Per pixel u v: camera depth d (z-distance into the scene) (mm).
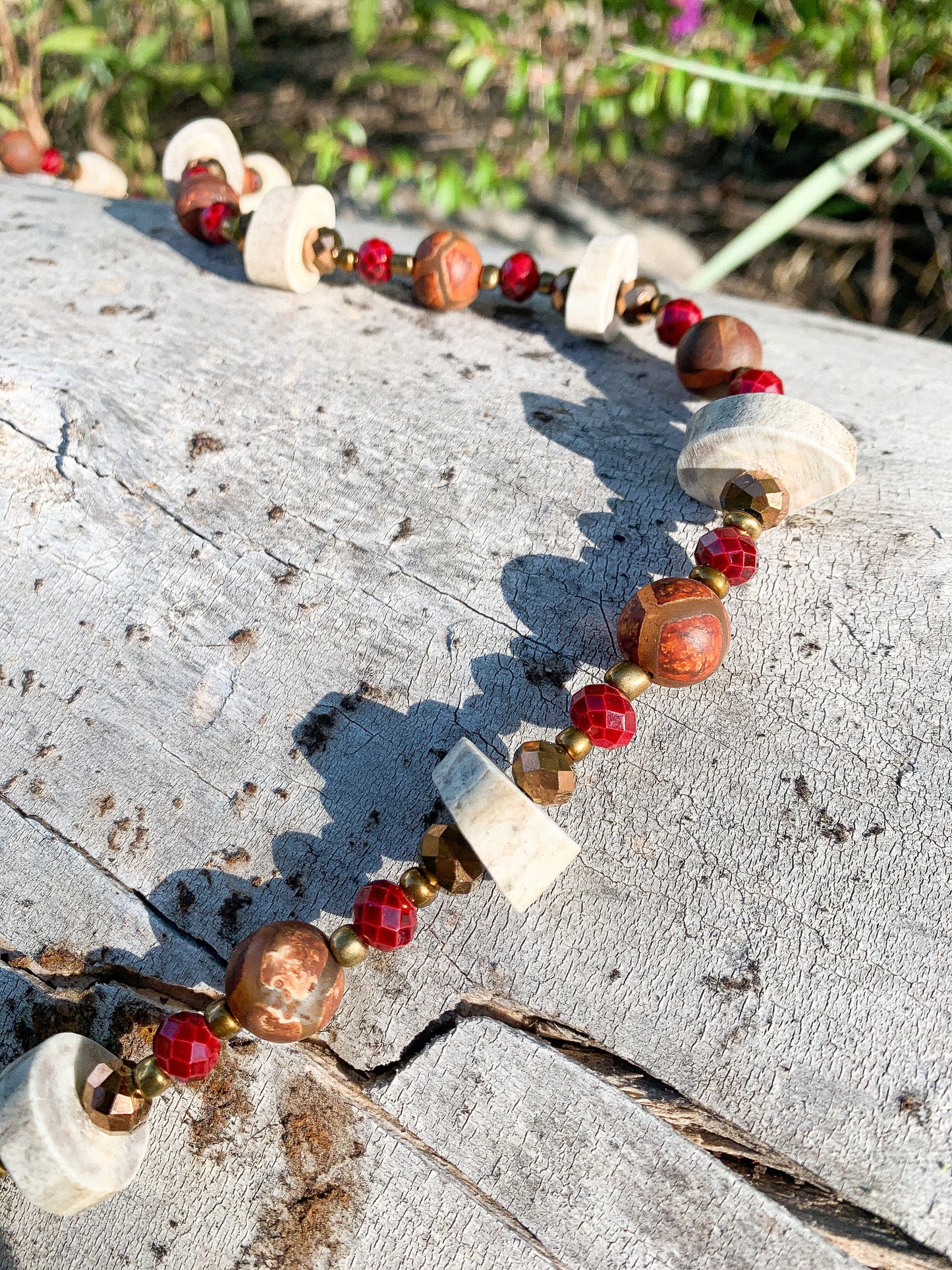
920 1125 108
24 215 197
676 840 123
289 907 129
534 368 175
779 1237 108
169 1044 119
